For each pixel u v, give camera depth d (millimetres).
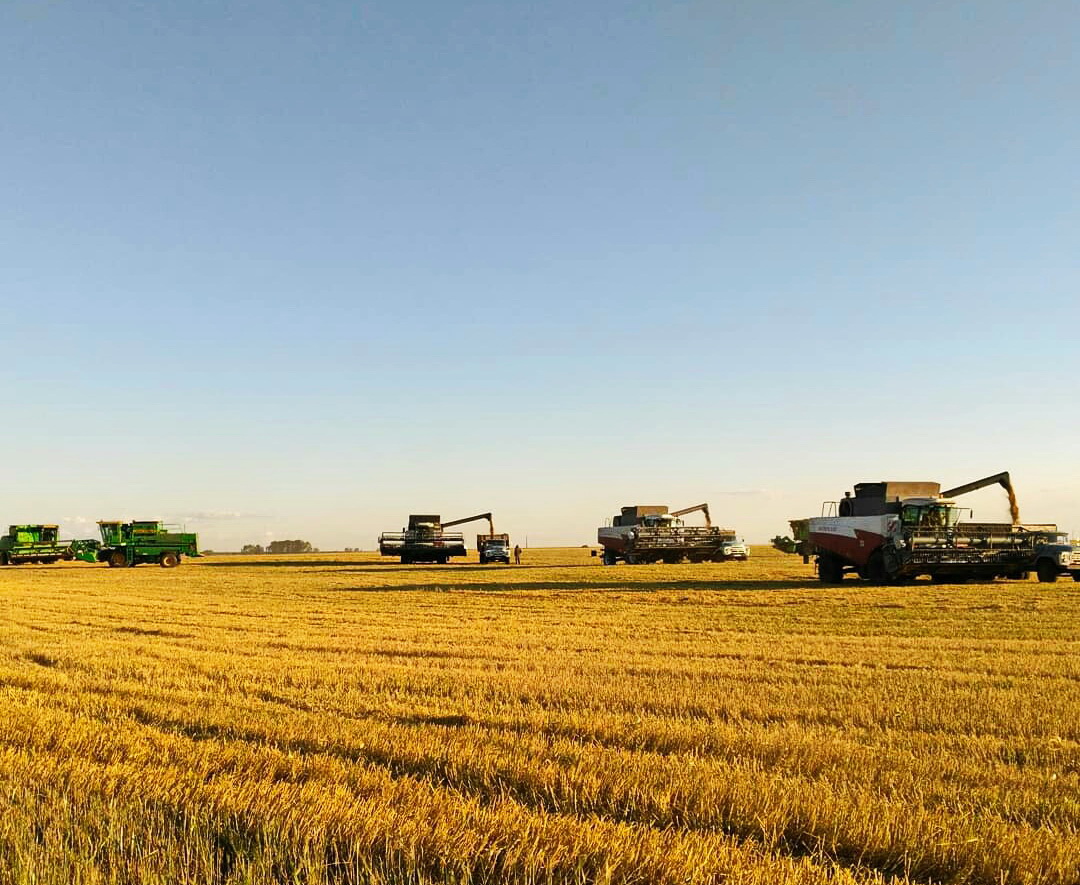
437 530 68312
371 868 5824
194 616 24703
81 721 10430
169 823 6758
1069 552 32594
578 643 17750
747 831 6641
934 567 32344
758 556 76375
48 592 36125
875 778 7820
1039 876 5758
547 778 7719
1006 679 12812
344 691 12500
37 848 6250
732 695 11742
